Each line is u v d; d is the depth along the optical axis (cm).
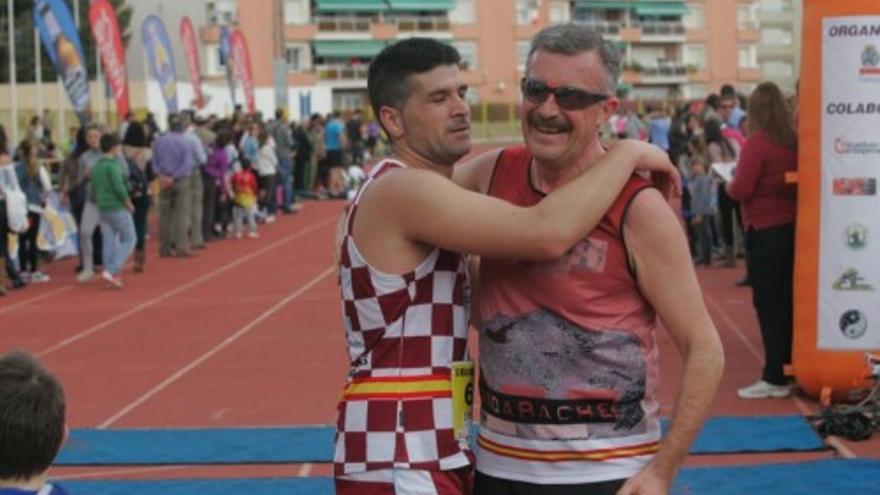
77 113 2420
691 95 9331
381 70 434
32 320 1592
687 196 1927
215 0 7894
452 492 423
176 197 2295
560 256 408
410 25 8694
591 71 408
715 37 9369
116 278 1877
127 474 852
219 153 2556
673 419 405
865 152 959
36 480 395
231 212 2716
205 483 816
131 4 6769
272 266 2147
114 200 1852
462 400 429
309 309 1641
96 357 1323
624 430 416
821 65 963
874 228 962
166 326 1523
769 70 9450
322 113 6366
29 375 395
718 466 837
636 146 417
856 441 907
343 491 429
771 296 1026
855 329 968
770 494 770
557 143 412
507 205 407
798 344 993
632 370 414
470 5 8788
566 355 414
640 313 417
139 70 6606
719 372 404
